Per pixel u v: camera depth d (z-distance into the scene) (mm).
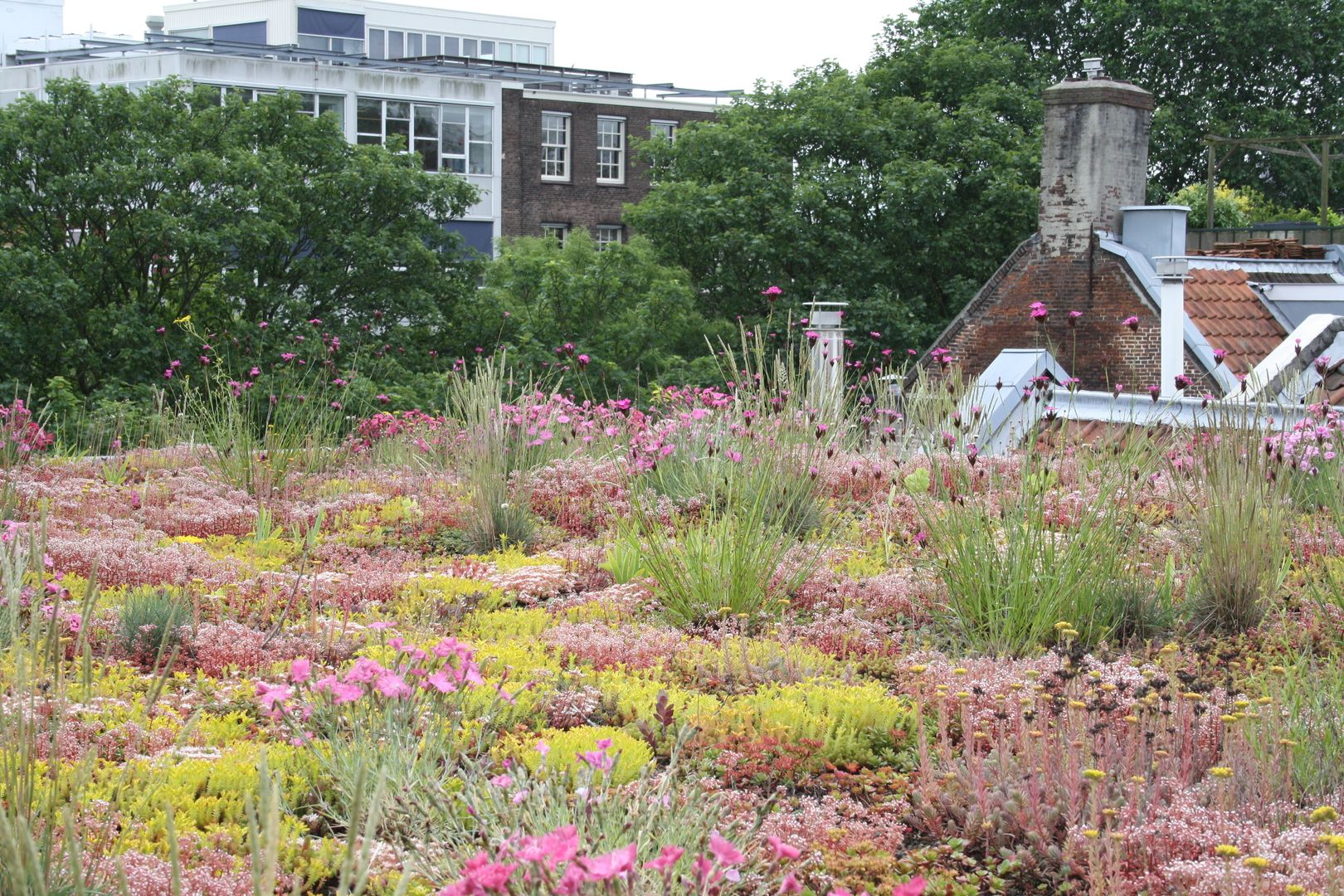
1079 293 20750
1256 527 6715
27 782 3338
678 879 3176
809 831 4168
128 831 3793
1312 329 13344
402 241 25125
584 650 6254
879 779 4676
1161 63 38531
